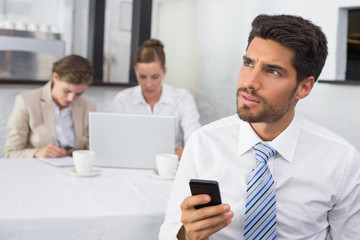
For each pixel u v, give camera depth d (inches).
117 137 81.1
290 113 48.6
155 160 81.4
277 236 48.3
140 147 81.2
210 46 165.9
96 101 156.3
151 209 57.9
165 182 73.1
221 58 160.4
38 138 95.4
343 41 119.5
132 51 167.5
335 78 119.1
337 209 49.9
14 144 93.4
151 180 73.9
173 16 193.5
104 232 55.4
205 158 51.1
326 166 49.1
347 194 49.2
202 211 39.8
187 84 186.9
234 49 153.9
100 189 66.5
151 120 80.5
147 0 163.8
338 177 49.1
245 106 44.4
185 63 187.6
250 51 44.1
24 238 52.4
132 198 62.6
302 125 51.9
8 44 165.2
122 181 72.2
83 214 54.4
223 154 50.7
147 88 108.4
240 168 49.9
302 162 49.3
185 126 113.3
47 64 173.0
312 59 44.4
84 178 72.9
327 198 48.7
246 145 49.8
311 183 48.7
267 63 43.1
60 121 99.7
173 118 80.5
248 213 46.7
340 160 49.3
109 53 213.0
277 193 48.7
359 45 123.9
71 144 101.0
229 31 155.9
